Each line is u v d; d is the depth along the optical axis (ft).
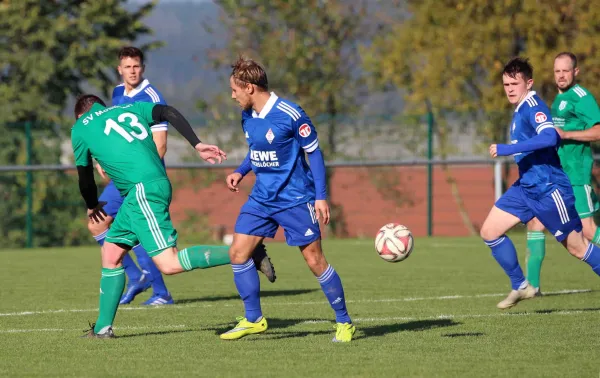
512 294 92.22
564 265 146.20
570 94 99.25
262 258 76.28
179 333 80.33
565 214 86.99
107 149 75.00
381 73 288.71
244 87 71.72
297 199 73.05
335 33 294.87
